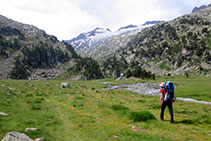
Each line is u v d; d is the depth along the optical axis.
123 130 10.43
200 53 180.62
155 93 55.22
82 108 18.14
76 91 38.56
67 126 11.67
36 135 9.28
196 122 12.52
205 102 30.19
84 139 9.09
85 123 12.40
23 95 25.84
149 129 10.71
